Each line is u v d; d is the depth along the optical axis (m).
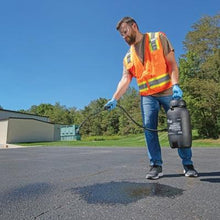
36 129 24.03
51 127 25.73
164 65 2.31
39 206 1.48
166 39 2.31
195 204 1.45
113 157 4.75
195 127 20.16
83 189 1.88
